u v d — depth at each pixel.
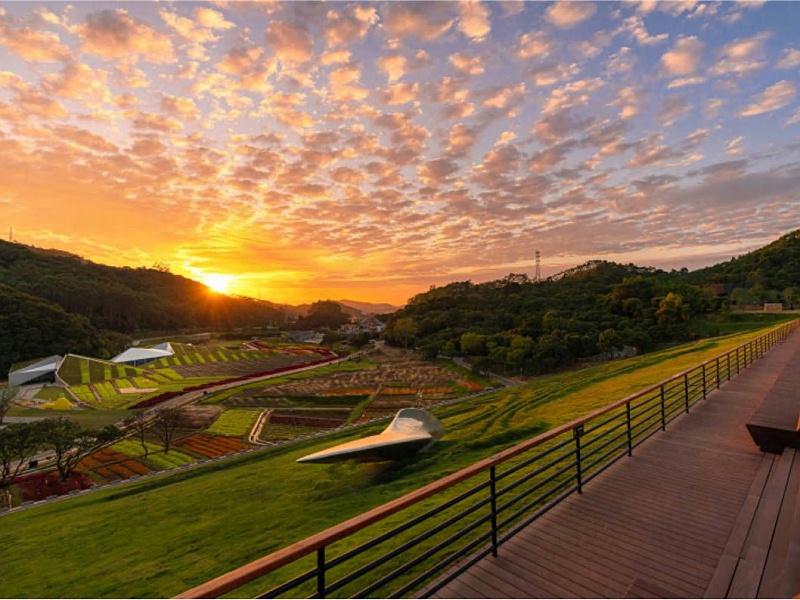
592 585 3.67
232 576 1.91
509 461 10.84
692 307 62.66
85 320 80.00
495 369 54.19
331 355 81.94
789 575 3.54
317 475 14.98
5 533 14.39
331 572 6.64
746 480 5.79
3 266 110.06
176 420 29.89
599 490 5.55
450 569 4.02
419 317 93.81
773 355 17.42
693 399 10.89
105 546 11.77
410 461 14.67
